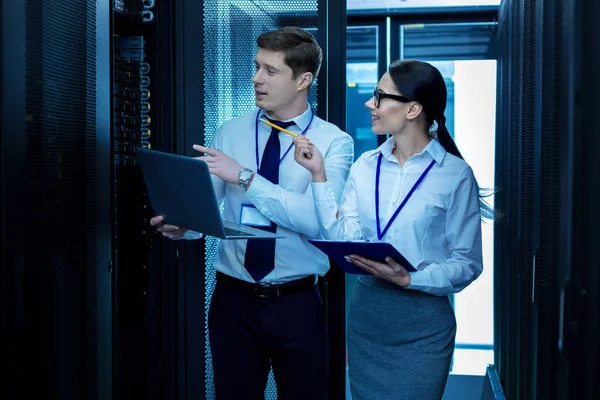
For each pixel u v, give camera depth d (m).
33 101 1.71
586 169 1.47
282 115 2.40
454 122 4.06
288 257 2.36
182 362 2.87
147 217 2.82
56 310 1.85
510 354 3.06
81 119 2.03
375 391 2.29
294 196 2.27
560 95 1.62
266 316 2.36
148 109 2.79
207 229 2.04
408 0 3.65
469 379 4.02
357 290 2.37
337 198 2.39
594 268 1.46
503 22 3.30
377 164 2.29
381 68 4.07
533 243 2.12
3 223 1.56
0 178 1.56
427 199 2.20
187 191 2.01
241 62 2.79
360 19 4.04
